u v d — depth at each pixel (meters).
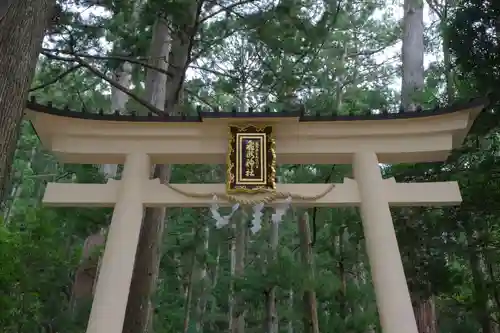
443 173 8.12
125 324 7.07
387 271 5.43
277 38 8.33
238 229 14.34
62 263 11.09
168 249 15.42
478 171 7.54
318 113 6.15
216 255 19.14
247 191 5.85
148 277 7.54
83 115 6.19
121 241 5.64
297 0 8.43
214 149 6.22
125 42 10.05
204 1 7.97
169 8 7.46
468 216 8.08
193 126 6.27
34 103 5.98
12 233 9.66
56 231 11.33
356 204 5.98
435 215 8.41
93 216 10.73
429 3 10.80
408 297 5.30
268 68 9.59
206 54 10.20
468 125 6.18
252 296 10.26
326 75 10.05
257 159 6.01
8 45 4.26
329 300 9.32
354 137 6.26
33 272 9.98
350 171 9.96
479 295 8.85
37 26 4.62
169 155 6.27
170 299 16.11
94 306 5.32
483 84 7.36
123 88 7.68
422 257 8.41
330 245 11.82
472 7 7.47
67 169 12.63
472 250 8.43
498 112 7.33
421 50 10.09
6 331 9.52
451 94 8.94
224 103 13.50
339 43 13.59
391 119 6.14
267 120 6.12
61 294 12.51
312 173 11.38
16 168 17.94
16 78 4.25
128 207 5.84
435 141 6.18
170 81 8.85
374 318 8.68
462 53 7.64
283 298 12.66
